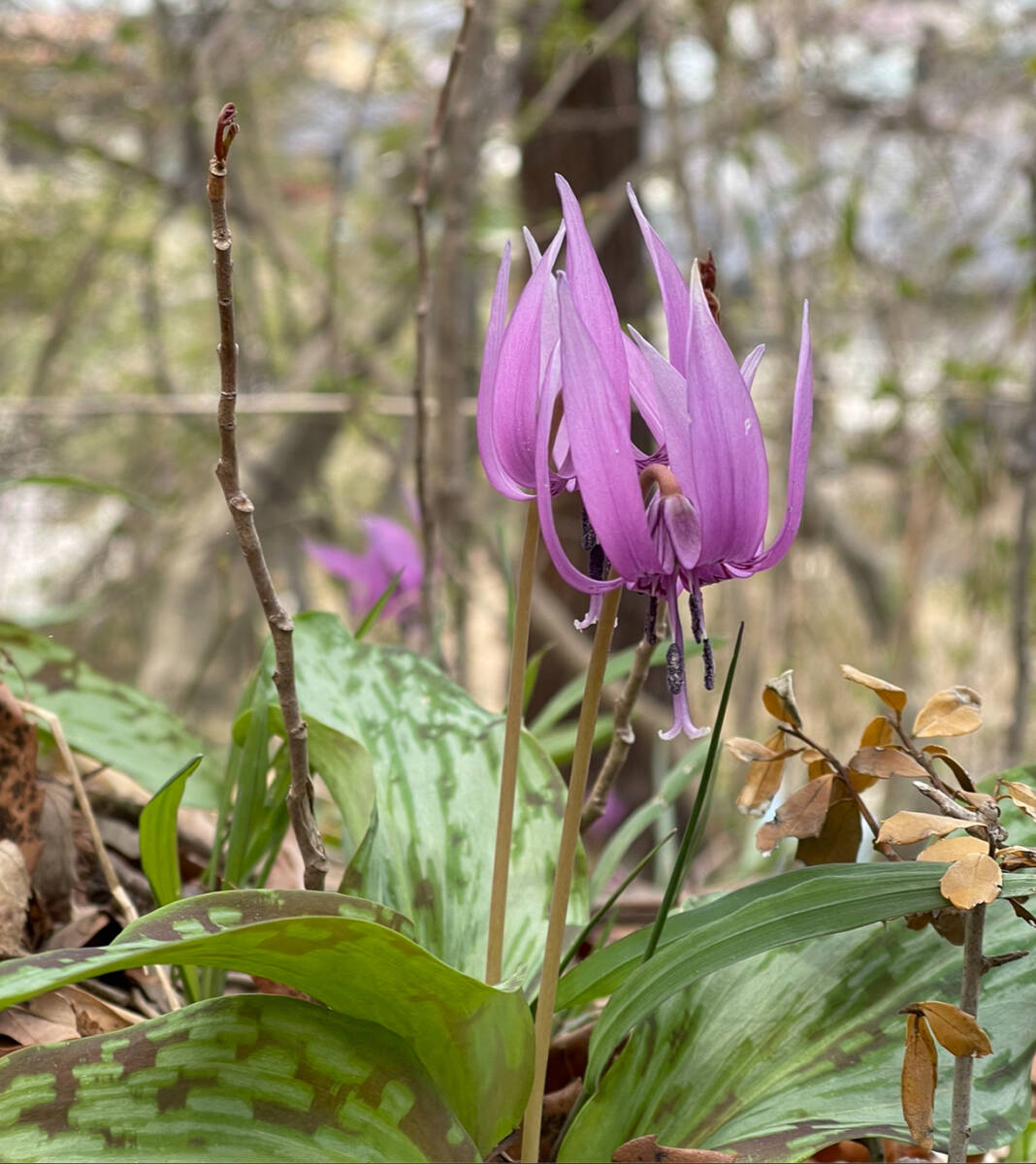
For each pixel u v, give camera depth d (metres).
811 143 0.93
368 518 0.63
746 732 0.94
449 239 0.73
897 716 0.26
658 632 0.30
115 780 0.43
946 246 0.96
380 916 0.21
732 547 0.21
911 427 0.95
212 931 0.20
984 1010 0.26
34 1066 0.21
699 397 0.21
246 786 0.31
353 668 0.35
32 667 0.42
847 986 0.28
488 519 0.79
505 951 0.29
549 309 0.22
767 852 0.27
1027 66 0.80
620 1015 0.24
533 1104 0.25
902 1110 0.24
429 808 0.32
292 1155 0.21
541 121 0.93
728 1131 0.25
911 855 0.45
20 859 0.32
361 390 0.89
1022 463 0.86
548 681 0.98
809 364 0.21
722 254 0.91
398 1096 0.22
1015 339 0.88
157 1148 0.21
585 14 0.96
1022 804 0.23
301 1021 0.23
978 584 0.92
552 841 0.32
